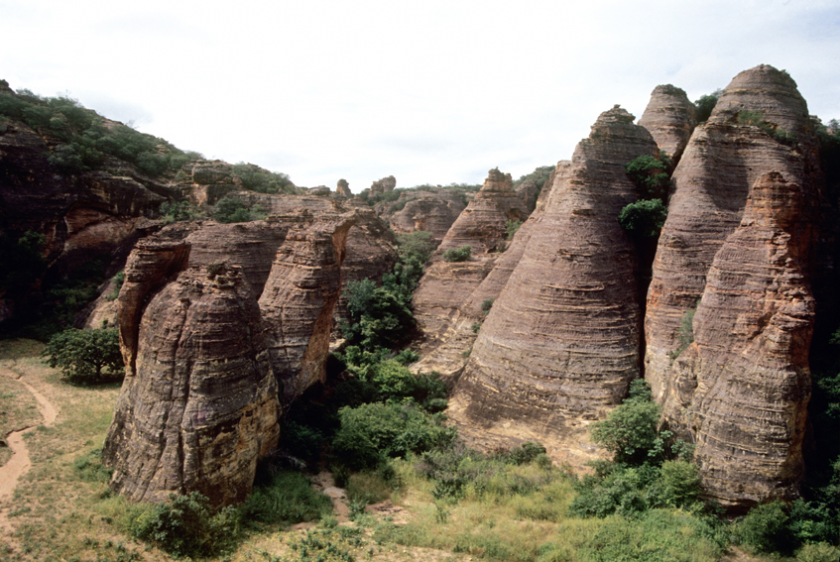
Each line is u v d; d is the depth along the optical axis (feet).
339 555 62.69
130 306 74.13
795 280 71.72
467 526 71.10
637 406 85.05
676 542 63.93
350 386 113.80
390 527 70.13
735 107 109.19
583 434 93.25
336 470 85.35
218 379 67.77
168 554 58.95
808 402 77.87
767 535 65.51
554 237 109.29
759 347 71.87
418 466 87.45
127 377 74.95
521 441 95.91
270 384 80.07
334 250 110.11
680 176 106.32
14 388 105.70
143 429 66.39
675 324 95.14
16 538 58.03
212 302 69.36
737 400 71.46
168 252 77.30
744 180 101.60
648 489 75.10
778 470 68.33
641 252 112.27
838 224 100.12
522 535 68.33
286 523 69.05
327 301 107.04
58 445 80.53
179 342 67.41
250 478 72.13
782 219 75.46
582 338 100.22
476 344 118.52
